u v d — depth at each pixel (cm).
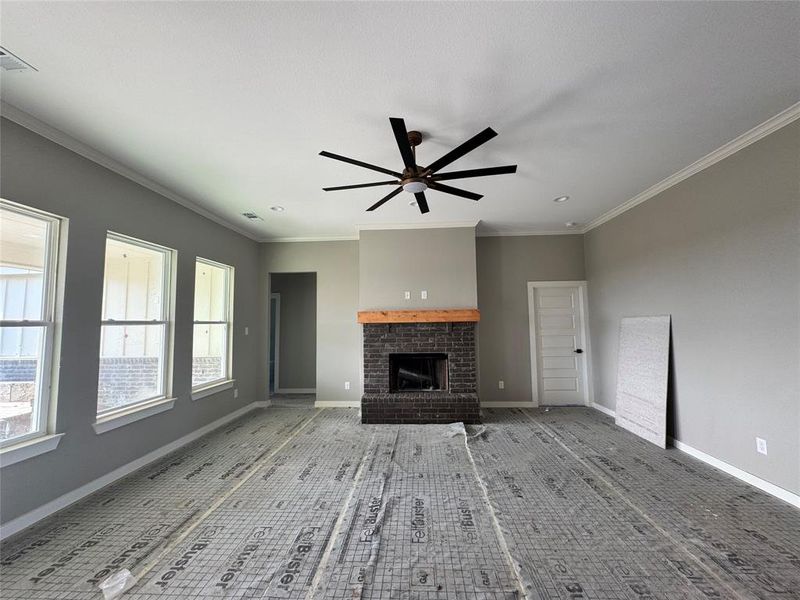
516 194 401
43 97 219
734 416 298
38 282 254
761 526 227
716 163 311
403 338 493
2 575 188
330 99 224
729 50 186
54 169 258
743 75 207
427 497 269
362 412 473
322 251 583
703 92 222
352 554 203
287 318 695
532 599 170
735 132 272
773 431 266
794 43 181
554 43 180
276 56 186
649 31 173
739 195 290
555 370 562
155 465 335
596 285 528
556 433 421
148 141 273
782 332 259
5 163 228
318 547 210
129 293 336
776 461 264
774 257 263
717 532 221
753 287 280
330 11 160
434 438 407
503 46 182
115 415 304
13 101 223
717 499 261
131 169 320
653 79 209
